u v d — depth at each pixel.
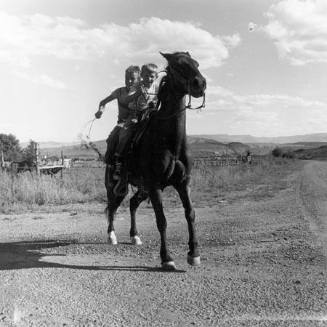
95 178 21.98
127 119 7.52
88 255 7.73
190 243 6.72
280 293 5.32
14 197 15.46
